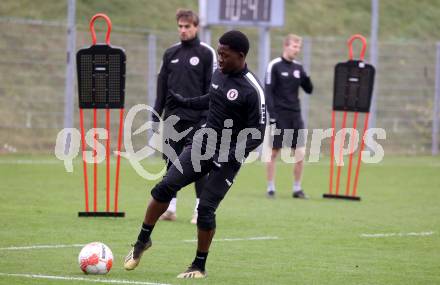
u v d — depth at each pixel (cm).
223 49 2291
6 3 8812
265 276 2336
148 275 2291
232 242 2925
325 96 8094
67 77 5959
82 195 4144
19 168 5316
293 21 9750
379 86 7881
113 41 7450
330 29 9812
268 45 6588
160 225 3272
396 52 8956
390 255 2745
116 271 2341
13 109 6769
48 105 6881
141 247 2323
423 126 7762
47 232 2997
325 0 10469
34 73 7019
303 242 2961
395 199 4406
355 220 3562
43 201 3856
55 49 7325
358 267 2514
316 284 2244
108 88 3403
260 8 6450
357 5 10494
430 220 3603
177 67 3338
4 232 2973
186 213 3659
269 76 4297
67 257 2534
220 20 6394
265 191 4656
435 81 7488
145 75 7144
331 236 3111
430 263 2606
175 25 9181
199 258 2295
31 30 7625
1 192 4134
